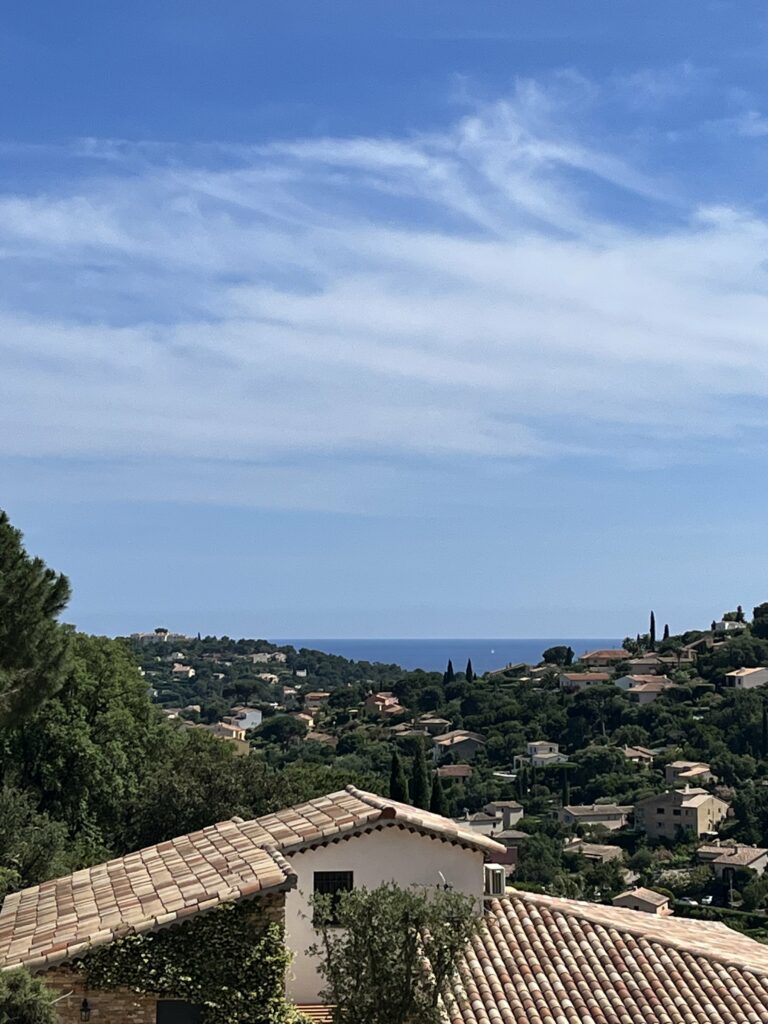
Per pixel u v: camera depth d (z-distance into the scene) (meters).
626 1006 23.53
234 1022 21.56
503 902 27.17
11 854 40.84
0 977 18.64
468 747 192.00
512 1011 23.23
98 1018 21.52
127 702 57.28
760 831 142.00
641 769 168.12
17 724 25.53
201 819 52.88
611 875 120.00
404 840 26.11
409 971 21.53
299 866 25.75
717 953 25.62
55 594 25.22
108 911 23.34
